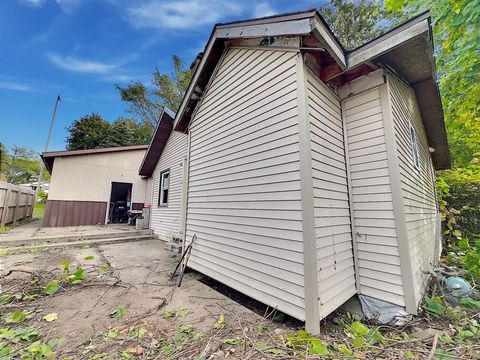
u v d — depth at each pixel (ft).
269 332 7.45
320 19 8.07
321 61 9.78
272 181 9.48
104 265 13.48
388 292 9.18
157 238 25.96
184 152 22.56
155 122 58.54
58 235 21.30
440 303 9.48
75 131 55.11
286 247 8.58
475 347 6.53
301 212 8.14
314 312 7.32
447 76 17.21
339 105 11.13
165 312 8.61
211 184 13.35
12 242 18.48
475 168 23.08
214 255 12.35
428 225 15.60
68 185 28.66
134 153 33.53
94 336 6.89
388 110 9.77
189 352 6.20
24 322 7.66
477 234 21.89
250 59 11.31
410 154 12.60
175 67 56.85
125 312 8.50
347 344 6.81
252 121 10.84
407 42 8.02
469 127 19.39
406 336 7.37
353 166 10.64
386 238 9.45
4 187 24.14
